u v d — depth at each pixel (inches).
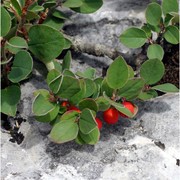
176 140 13.2
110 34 16.1
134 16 16.4
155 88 13.3
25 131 13.7
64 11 16.5
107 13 16.4
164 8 15.0
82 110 12.4
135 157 12.9
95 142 12.4
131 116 12.1
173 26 14.7
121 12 16.5
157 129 13.5
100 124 12.8
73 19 16.3
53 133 12.1
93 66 15.5
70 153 13.0
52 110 12.6
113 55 15.5
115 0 16.8
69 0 15.1
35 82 14.8
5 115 14.0
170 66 15.9
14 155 13.0
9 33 13.1
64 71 12.8
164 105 14.0
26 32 14.2
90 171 12.6
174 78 15.7
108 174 12.6
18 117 14.0
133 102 14.2
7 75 13.7
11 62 14.0
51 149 13.1
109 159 12.9
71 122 12.3
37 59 15.1
